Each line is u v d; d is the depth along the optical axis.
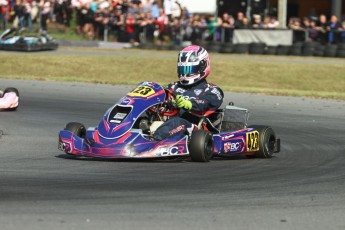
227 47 86.56
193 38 89.56
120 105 26.72
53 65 72.69
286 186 22.42
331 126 38.81
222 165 26.20
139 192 20.62
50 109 43.31
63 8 98.38
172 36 90.62
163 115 28.17
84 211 18.11
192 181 22.66
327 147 32.03
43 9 96.69
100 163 25.95
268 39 87.00
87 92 52.91
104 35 95.44
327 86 67.75
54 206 18.59
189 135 27.17
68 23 99.19
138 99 26.97
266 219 17.95
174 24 90.50
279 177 24.09
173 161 26.70
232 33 88.62
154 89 27.78
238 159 28.17
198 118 28.62
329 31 84.44
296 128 38.00
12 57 74.56
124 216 17.70
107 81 61.00
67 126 28.00
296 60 79.25
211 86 28.62
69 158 27.23
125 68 73.00
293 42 86.19
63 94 51.25
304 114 43.59
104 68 72.75
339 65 73.38
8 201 19.06
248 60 76.81
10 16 101.19
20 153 28.47
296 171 25.52
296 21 87.50
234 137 27.64
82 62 74.12
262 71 71.69
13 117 39.72
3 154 28.14
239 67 72.69
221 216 18.06
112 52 85.12
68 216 17.55
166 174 23.81
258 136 28.64
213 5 93.88
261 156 28.80
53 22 99.50
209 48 87.12
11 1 99.44
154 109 27.70
